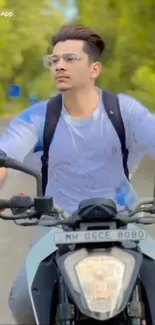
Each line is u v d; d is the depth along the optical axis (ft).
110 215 11.34
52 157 13.70
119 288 10.41
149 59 56.59
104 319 10.13
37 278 12.26
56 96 13.69
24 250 25.00
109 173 13.75
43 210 11.78
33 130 13.61
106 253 10.96
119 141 13.61
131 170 14.16
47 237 12.91
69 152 13.60
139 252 11.34
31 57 105.70
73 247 11.30
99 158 13.64
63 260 10.93
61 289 11.26
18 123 13.65
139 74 49.80
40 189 12.26
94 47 13.37
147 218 11.85
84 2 61.93
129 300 11.04
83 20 62.13
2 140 13.58
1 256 24.34
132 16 55.72
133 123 13.58
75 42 13.16
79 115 13.48
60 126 13.56
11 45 104.63
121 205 13.78
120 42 57.00
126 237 11.05
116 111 13.56
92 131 13.50
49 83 98.27
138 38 56.24
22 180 37.83
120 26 57.21
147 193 34.42
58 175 13.83
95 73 13.57
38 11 103.04
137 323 11.07
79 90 13.34
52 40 13.61
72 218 11.69
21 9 103.50
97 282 10.44
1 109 108.47
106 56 60.54
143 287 12.26
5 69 106.32
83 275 10.56
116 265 10.68
